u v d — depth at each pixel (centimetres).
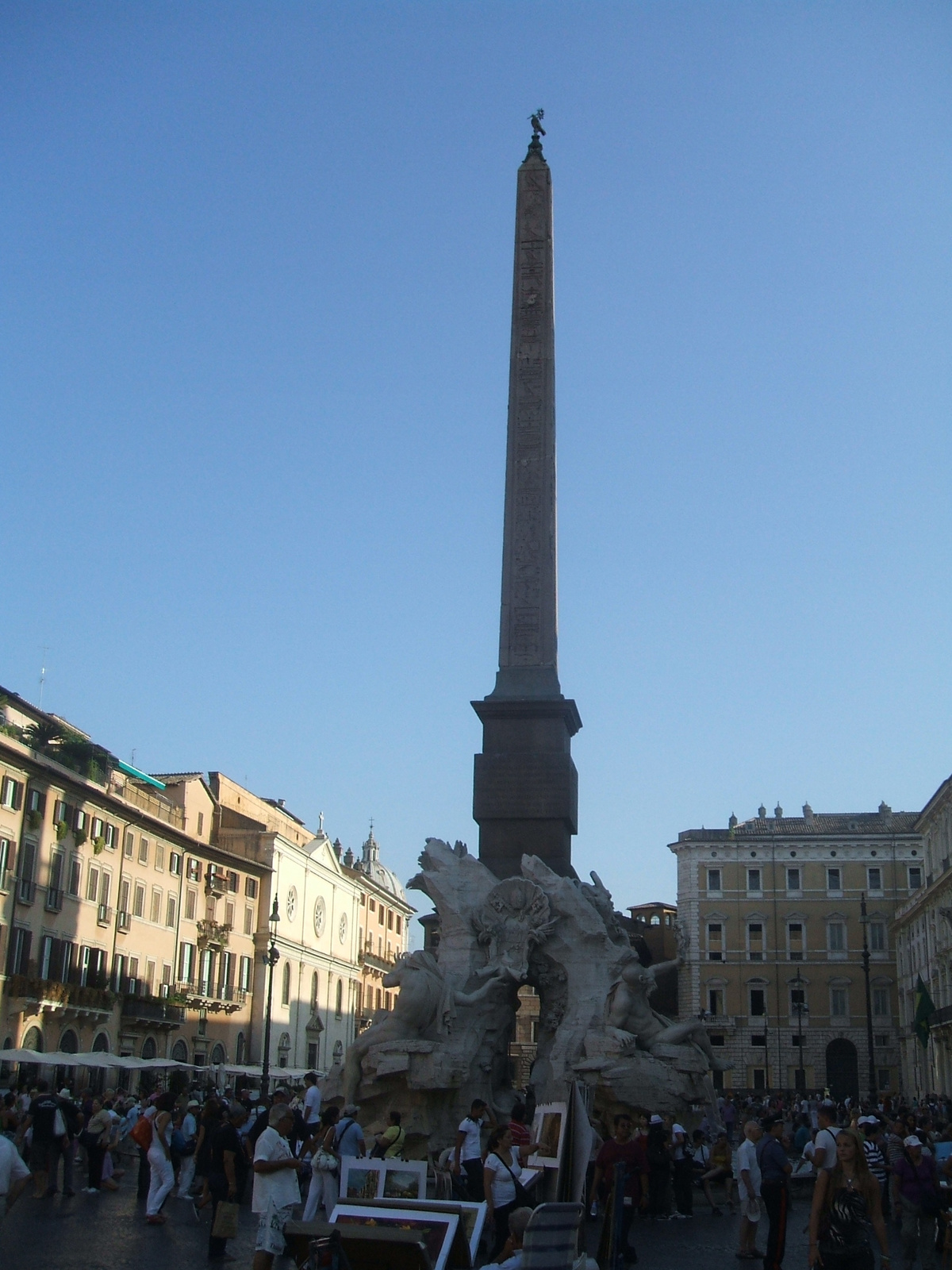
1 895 4894
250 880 7362
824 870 9094
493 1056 2291
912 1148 1532
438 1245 967
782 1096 7156
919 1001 6544
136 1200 2244
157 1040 6209
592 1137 1360
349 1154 1598
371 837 10800
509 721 2636
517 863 2553
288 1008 7800
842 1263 966
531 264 3014
